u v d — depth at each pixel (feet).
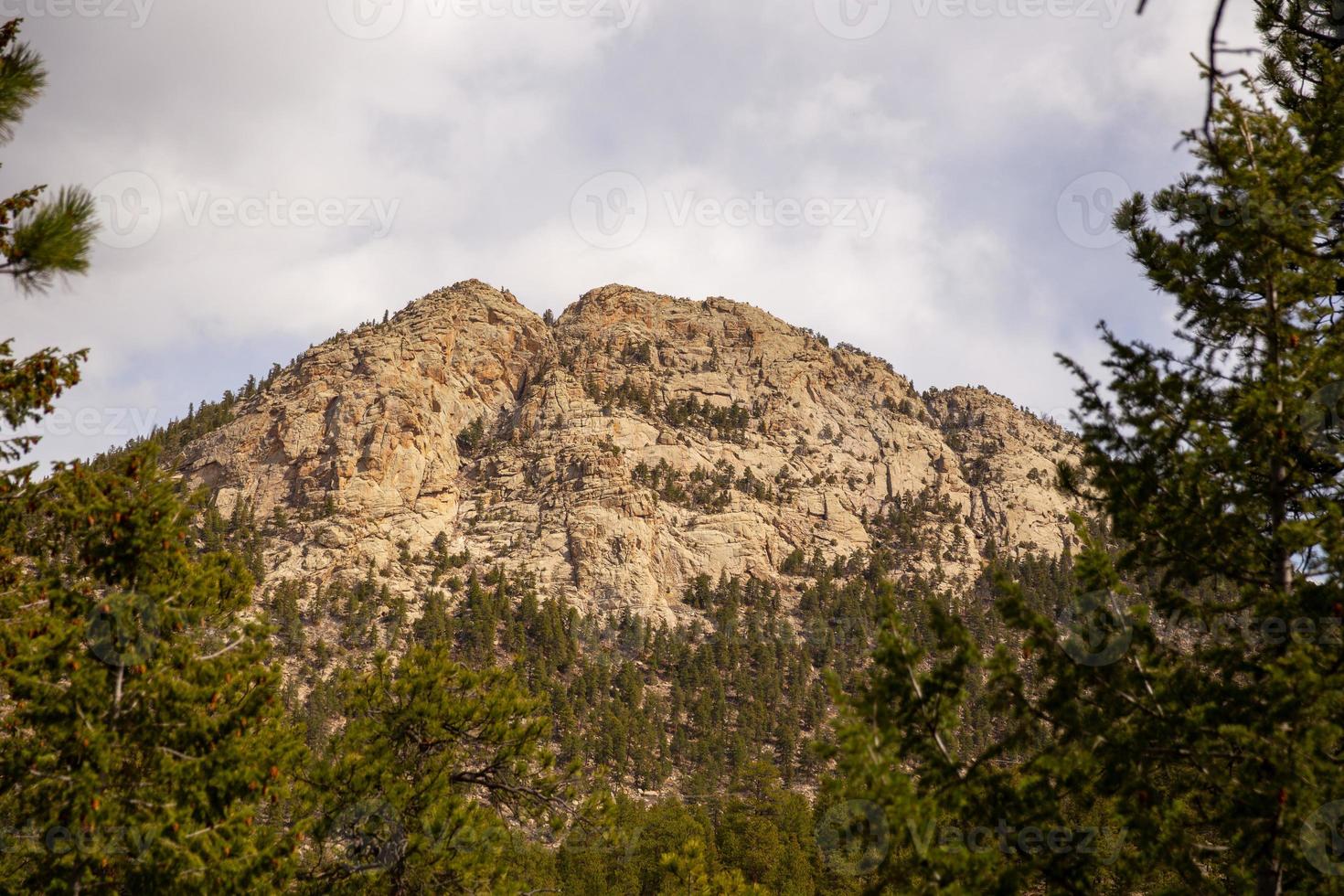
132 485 52.42
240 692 53.78
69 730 47.19
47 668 47.85
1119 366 48.57
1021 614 42.06
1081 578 44.04
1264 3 54.70
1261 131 47.32
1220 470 45.11
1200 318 49.60
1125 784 39.04
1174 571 45.88
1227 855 39.73
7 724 47.73
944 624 41.16
